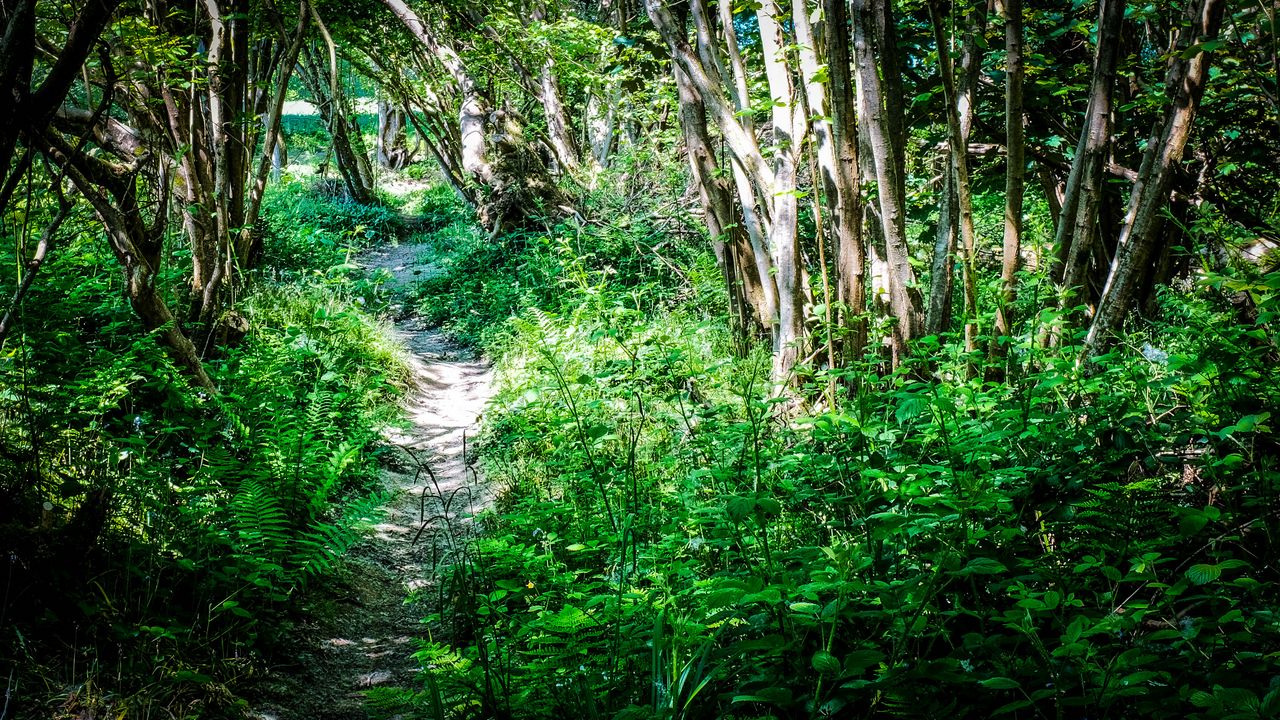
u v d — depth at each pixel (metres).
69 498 3.95
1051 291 4.71
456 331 11.72
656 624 2.67
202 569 3.93
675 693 2.51
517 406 6.83
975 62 5.23
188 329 6.91
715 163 7.32
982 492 2.80
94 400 4.59
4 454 3.79
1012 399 3.79
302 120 29.77
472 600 3.32
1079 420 3.48
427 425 7.90
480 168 14.88
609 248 11.41
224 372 6.25
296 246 12.87
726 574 3.07
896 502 3.20
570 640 2.89
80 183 5.23
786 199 6.00
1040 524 3.02
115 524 3.96
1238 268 4.41
